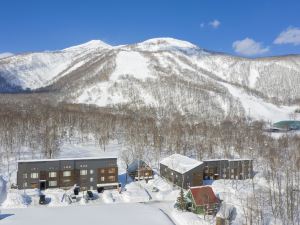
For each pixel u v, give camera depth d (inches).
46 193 2925.7
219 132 5949.8
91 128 5940.0
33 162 3016.7
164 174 3499.0
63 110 7652.6
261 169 4037.9
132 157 4082.2
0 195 2802.7
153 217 2442.2
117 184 3139.8
